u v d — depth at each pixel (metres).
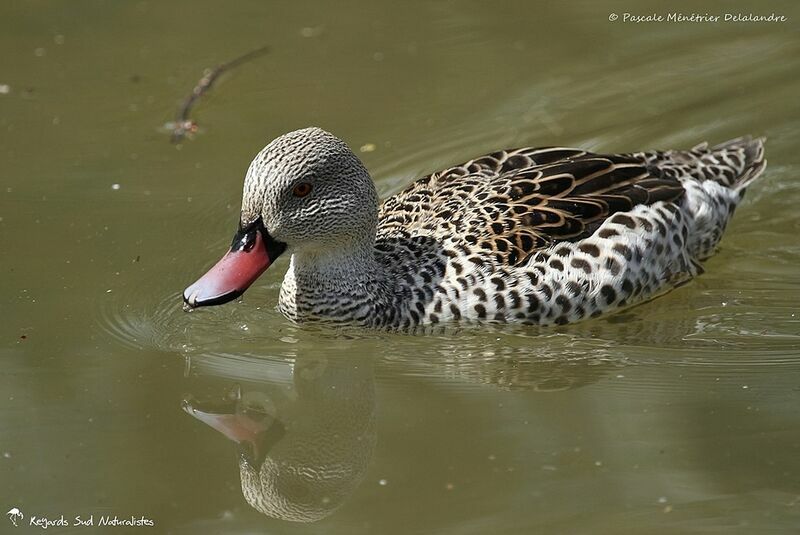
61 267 14.57
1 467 11.30
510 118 17.73
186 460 11.53
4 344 13.18
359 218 13.33
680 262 14.39
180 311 14.02
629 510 10.49
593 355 13.20
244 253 12.91
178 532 10.52
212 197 15.95
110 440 11.75
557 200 13.75
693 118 17.70
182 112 17.73
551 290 13.35
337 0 20.88
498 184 14.04
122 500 10.92
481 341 13.47
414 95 18.28
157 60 19.12
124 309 13.91
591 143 17.17
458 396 12.45
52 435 11.78
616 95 18.25
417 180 15.73
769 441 11.38
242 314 14.17
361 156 16.88
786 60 18.86
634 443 11.46
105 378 12.73
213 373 12.98
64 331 13.45
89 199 15.90
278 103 18.05
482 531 10.32
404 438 11.70
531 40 19.66
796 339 13.37
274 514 10.82
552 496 10.73
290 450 11.80
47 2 20.83
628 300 13.89
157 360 13.12
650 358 13.08
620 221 13.79
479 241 13.44
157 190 16.09
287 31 20.00
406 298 13.49
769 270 14.93
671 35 19.64
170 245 15.06
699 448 11.35
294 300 13.73
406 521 10.53
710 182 15.05
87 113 17.80
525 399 12.35
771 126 17.58
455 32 19.92
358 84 18.52
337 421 12.28
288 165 12.85
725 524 10.26
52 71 18.83
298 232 13.05
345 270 13.54
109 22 20.27
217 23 20.17
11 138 17.19
